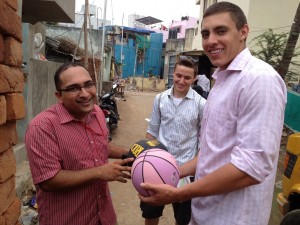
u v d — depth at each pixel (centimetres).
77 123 204
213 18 172
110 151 243
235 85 167
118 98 1800
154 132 334
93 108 210
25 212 364
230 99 169
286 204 320
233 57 177
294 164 312
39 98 656
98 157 212
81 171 193
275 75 157
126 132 955
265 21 1284
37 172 189
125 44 3447
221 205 178
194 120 307
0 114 148
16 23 169
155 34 3584
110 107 909
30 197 412
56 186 189
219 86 182
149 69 3594
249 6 1282
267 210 176
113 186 525
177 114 307
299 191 296
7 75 158
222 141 174
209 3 1762
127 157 211
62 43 1205
